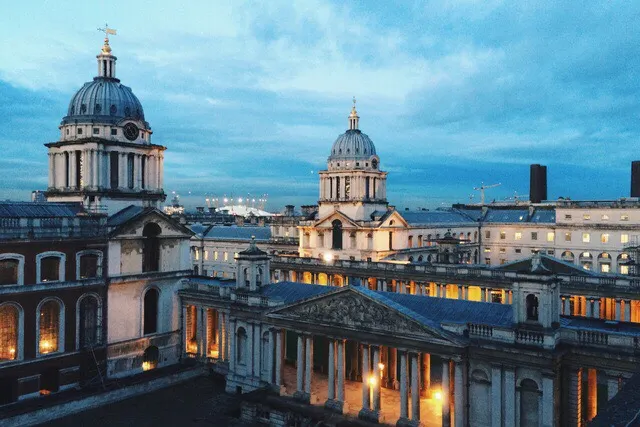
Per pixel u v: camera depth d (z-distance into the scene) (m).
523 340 41.00
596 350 39.53
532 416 40.78
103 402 56.00
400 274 83.25
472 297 76.69
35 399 55.41
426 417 46.91
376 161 107.00
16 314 54.88
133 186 70.69
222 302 64.19
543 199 141.25
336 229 102.88
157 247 67.88
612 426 20.67
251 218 163.00
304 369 52.09
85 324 60.09
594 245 110.69
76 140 67.50
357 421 46.81
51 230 56.88
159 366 67.44
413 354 44.75
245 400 52.25
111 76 73.19
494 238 125.56
